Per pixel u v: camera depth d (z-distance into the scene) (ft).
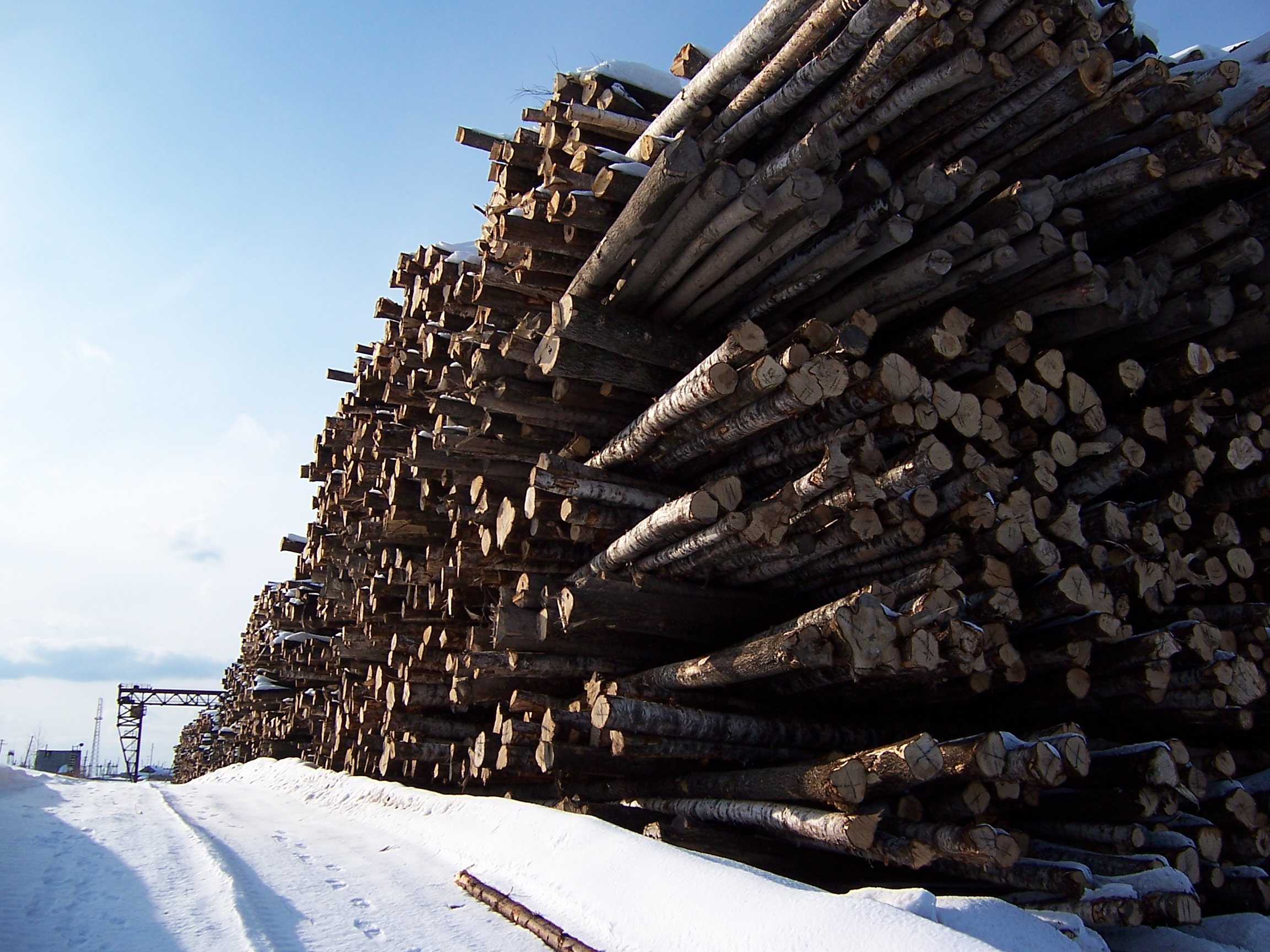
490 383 22.50
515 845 18.71
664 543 19.16
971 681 17.38
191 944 12.41
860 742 19.83
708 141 17.17
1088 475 19.75
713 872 14.02
